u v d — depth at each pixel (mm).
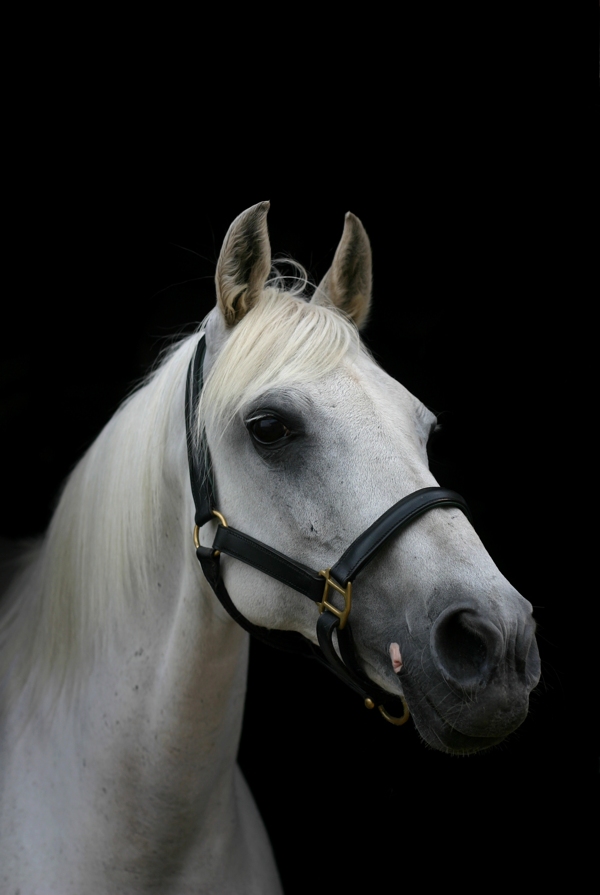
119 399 5488
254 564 1479
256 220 1534
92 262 5344
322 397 1425
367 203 4520
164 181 4898
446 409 4383
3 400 5297
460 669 1207
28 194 5027
